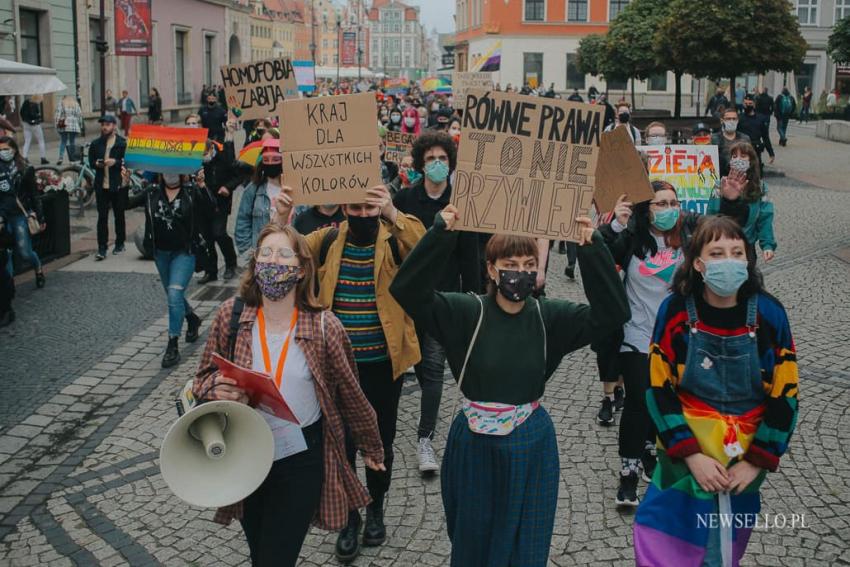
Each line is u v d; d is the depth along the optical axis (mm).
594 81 49188
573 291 10008
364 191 4367
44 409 6484
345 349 3605
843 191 17828
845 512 4785
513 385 3352
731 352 3328
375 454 3758
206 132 7543
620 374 5457
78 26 29703
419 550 4516
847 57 19078
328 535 4684
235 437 3344
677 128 22750
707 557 3393
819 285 9977
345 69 69375
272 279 3389
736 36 20562
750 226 6566
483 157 3357
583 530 4664
